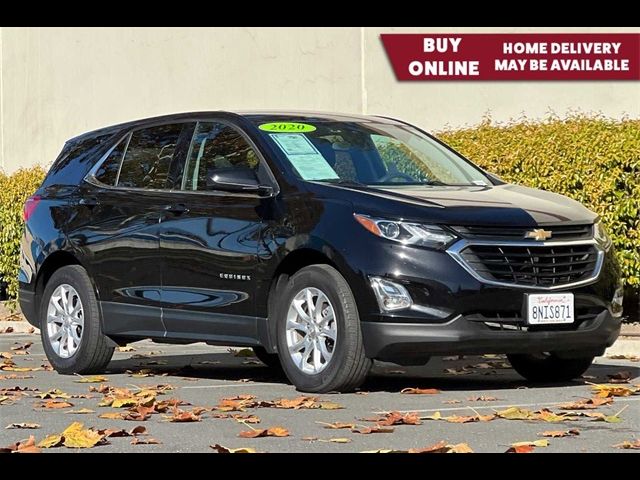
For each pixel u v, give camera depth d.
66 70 20.94
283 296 8.71
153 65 19.58
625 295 12.54
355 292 8.30
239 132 9.41
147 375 10.04
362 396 8.38
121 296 9.84
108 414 7.57
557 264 8.45
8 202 16.06
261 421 7.34
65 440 6.64
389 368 10.49
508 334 8.28
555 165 11.95
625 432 6.86
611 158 11.63
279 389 8.90
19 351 12.30
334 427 7.07
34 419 7.51
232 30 18.64
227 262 9.05
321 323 8.52
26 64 21.73
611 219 11.68
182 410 7.87
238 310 9.02
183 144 9.77
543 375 9.42
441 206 8.37
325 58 17.75
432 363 10.80
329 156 9.17
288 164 9.02
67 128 20.94
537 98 16.41
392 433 6.88
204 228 9.24
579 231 8.67
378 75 17.31
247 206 9.02
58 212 10.50
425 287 8.16
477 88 16.70
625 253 11.70
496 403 8.06
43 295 10.51
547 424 7.15
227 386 9.15
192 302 9.31
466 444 6.50
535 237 8.39
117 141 10.38
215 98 18.83
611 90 16.06
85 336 10.02
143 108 19.72
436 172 9.45
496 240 8.30
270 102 18.30
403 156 9.47
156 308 9.57
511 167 12.20
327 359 8.45
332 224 8.46
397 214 8.30
